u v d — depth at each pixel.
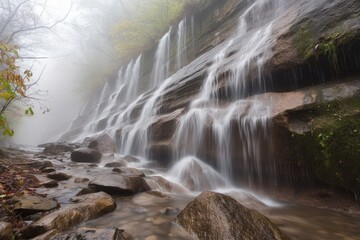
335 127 3.95
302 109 4.58
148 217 3.42
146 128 9.36
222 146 6.09
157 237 2.81
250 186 5.50
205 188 5.56
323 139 4.01
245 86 6.96
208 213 2.91
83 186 4.69
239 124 5.66
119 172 5.75
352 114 3.90
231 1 14.24
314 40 5.21
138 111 12.41
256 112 5.42
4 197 3.66
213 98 8.01
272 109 5.14
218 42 13.42
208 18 15.75
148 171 6.81
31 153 10.97
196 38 16.17
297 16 6.44
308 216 3.80
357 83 4.34
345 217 3.72
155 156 8.59
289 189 4.84
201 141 6.71
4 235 2.51
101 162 8.19
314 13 5.62
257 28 10.60
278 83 6.18
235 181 5.86
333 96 4.36
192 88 9.20
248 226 2.74
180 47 17.73
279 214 3.90
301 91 5.22
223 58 8.91
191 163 6.34
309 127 4.30
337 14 5.08
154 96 11.95
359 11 4.71
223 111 6.51
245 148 5.52
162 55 20.11
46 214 3.19
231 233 2.61
